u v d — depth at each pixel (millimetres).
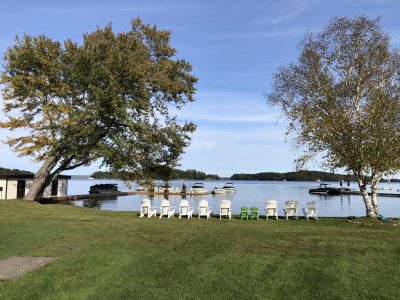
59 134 27234
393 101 22016
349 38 24500
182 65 33844
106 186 71812
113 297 7809
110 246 11969
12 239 13180
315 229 16500
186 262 10117
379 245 12234
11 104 28719
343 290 8492
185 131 34094
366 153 21703
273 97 26172
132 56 27703
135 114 28266
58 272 9156
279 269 9641
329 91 23734
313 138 23328
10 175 41938
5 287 8219
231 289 8352
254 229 16156
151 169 33250
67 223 16891
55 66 28406
